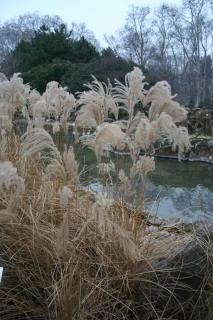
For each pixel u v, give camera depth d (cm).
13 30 4291
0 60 3909
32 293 219
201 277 239
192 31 3756
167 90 262
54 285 210
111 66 2106
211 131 1412
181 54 3978
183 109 263
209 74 3844
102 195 244
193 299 238
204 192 677
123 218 246
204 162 1194
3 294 221
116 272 229
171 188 702
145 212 289
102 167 281
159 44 3856
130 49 3694
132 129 276
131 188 278
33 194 262
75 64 2217
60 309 205
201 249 244
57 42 2555
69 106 330
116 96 277
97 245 232
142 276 233
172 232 284
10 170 212
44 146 256
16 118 376
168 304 236
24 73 2309
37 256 229
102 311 213
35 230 235
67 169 267
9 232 243
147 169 272
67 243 223
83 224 236
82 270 222
